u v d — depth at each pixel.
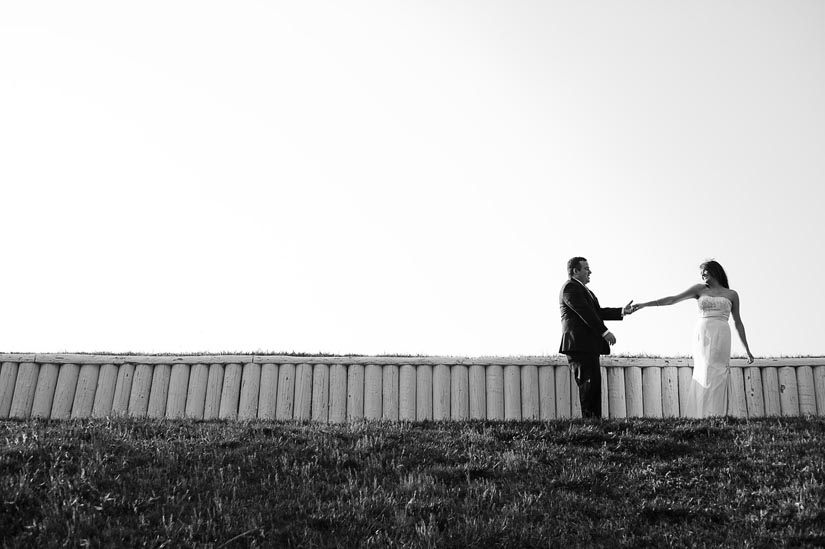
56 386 13.68
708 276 11.04
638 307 11.26
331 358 13.79
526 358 13.71
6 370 13.65
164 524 6.64
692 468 8.39
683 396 13.59
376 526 6.92
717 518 7.35
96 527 6.55
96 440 8.39
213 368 13.70
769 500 7.56
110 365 13.73
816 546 6.75
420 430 9.62
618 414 13.38
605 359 13.55
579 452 8.80
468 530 6.82
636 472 8.29
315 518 6.94
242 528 6.73
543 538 6.84
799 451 8.66
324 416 13.45
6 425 9.58
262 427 9.44
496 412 13.45
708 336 10.78
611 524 7.20
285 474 7.91
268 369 13.69
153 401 13.51
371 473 8.04
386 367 13.73
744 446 8.88
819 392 13.46
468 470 8.12
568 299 10.77
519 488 7.81
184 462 8.05
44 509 6.77
